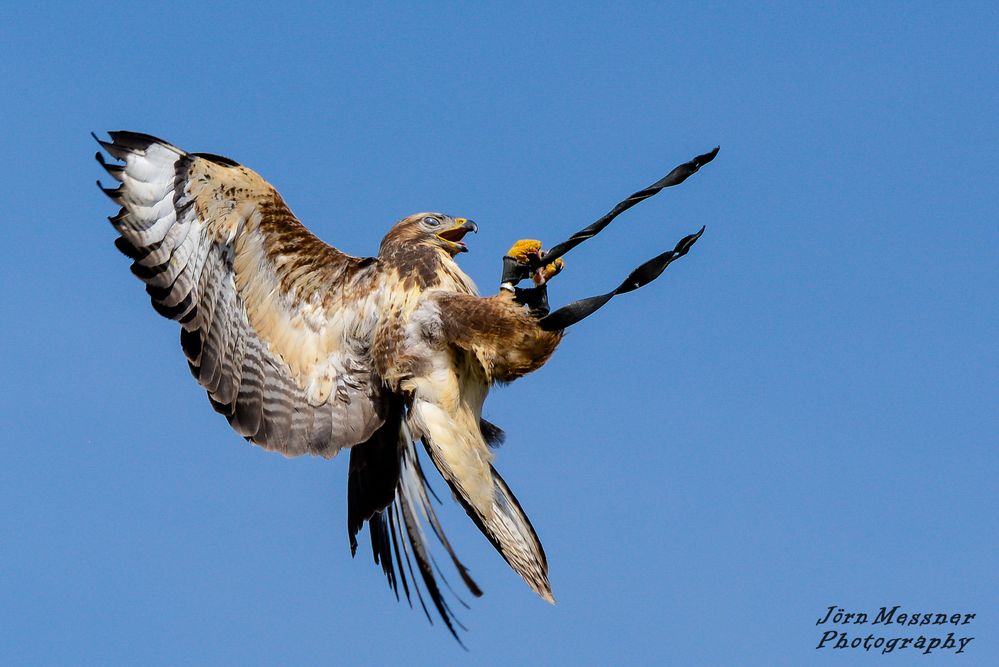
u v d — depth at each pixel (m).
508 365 12.20
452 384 12.50
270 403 13.22
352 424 13.14
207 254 12.82
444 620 12.51
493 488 12.55
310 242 12.90
